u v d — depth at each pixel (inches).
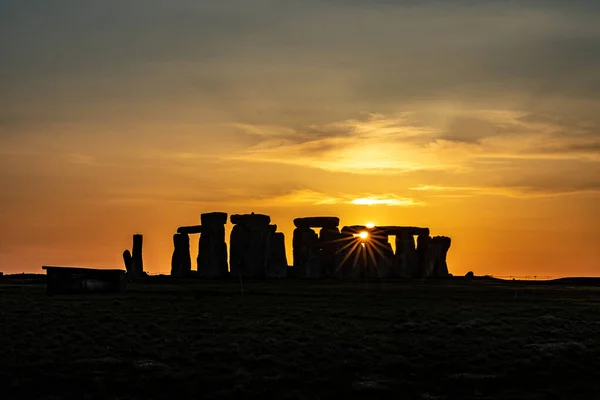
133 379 1966.0
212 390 1921.8
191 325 2608.3
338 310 3068.4
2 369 1999.3
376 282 5147.6
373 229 5861.2
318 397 1892.2
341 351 2247.8
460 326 2625.5
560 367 2155.5
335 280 5251.0
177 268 5664.4
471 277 5999.0
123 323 2603.3
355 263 5615.2
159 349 2240.4
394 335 2492.6
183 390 1911.9
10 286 4138.8
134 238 5782.5
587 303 3558.1
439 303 3469.5
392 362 2138.3
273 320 2711.6
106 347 2230.6
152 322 2635.3
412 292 4072.3
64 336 2351.1
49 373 1985.7
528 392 1972.2
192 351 2219.5
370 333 2516.0
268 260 5516.7
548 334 2551.7
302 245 5718.5
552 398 1930.4
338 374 2055.9
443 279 5684.1
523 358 2218.3
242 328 2546.8
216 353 2198.6
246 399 1860.2
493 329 2600.9
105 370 2022.6
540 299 3759.8
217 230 5605.3
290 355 2194.9
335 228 5802.2
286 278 5364.2
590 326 2723.9
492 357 2229.3
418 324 2652.6
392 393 1925.4
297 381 1991.9
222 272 5541.3
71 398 1838.1
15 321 2576.3
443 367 2143.2
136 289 3961.6
